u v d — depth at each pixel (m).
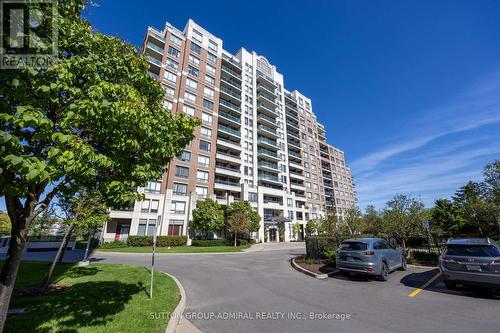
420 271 11.99
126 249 26.00
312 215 62.25
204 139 42.59
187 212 36.38
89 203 10.18
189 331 5.23
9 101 3.45
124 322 5.12
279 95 64.12
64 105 3.86
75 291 7.55
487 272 7.50
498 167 20.17
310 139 72.06
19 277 9.95
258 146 54.28
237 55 59.19
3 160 2.71
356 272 10.27
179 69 43.06
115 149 4.23
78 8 4.50
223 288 9.15
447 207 36.31
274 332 5.22
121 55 5.08
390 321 5.79
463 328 5.33
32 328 4.75
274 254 22.84
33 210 3.86
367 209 20.75
